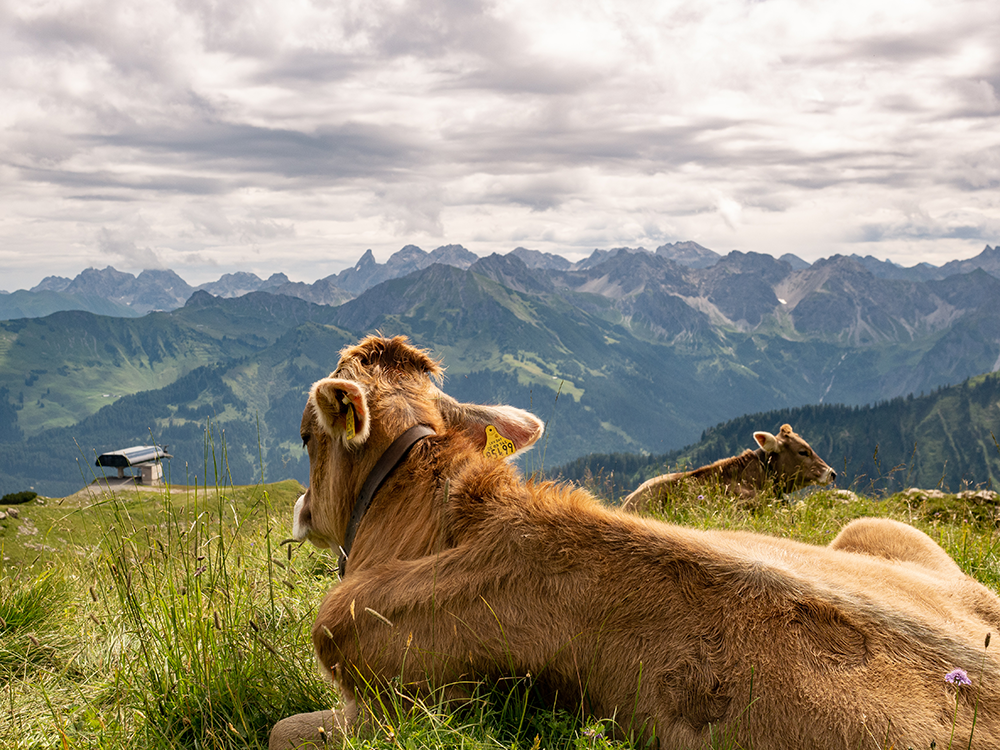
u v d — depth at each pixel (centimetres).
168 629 422
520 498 302
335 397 319
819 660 243
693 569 272
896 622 254
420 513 317
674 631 259
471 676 279
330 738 281
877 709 230
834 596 260
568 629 271
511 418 373
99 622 514
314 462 379
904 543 379
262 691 379
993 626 292
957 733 224
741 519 858
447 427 359
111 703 411
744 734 237
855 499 1073
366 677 293
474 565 287
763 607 257
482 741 261
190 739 357
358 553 334
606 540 284
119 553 517
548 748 260
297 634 457
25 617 550
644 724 254
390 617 288
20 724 387
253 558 644
